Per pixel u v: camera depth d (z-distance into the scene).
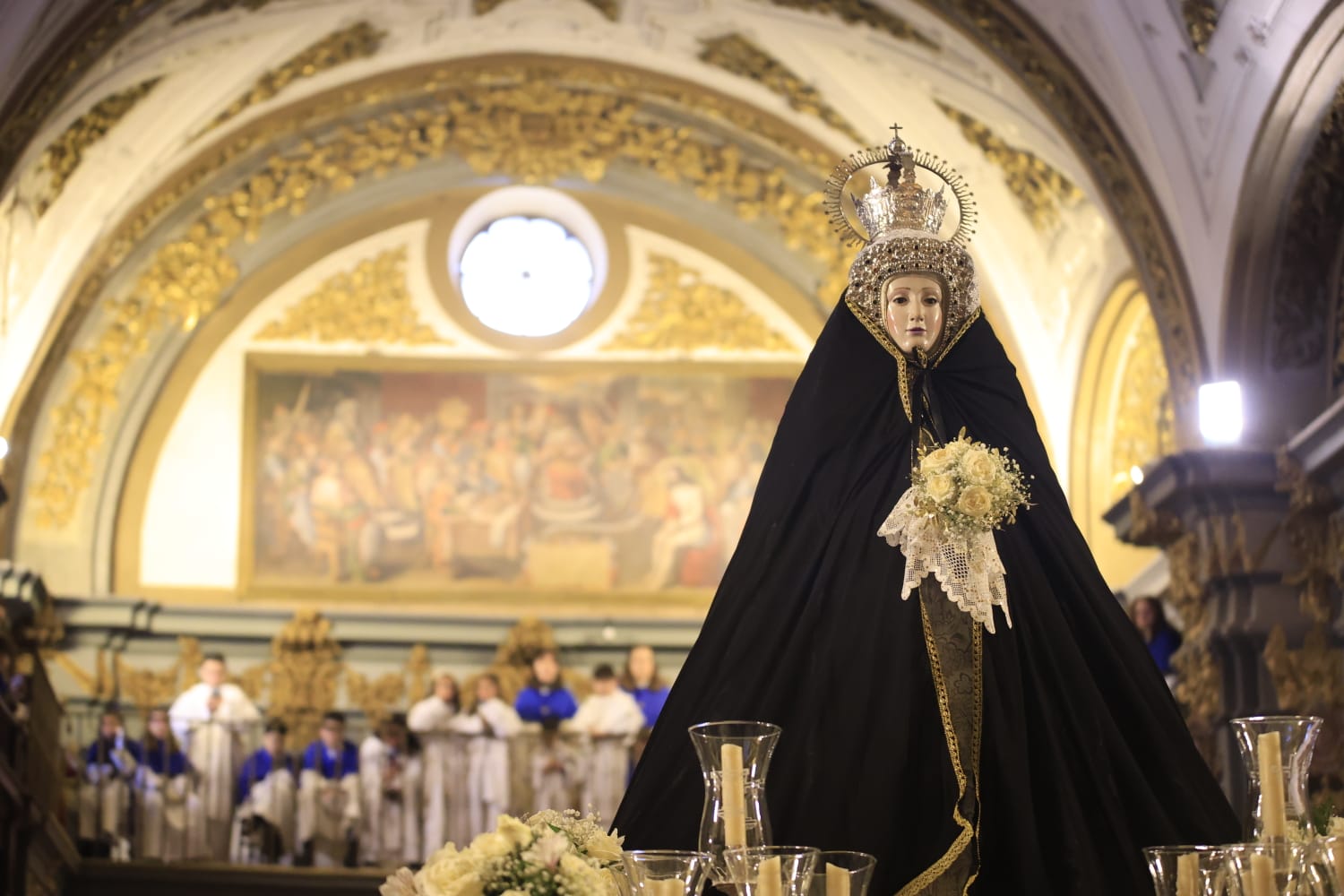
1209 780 4.54
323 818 16.06
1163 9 13.25
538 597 18.95
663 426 19.55
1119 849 4.31
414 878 4.09
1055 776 4.33
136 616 17.83
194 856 15.86
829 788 4.33
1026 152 16.42
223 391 19.06
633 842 4.47
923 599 4.49
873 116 17.45
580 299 19.91
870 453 4.75
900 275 4.88
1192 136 13.77
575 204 19.92
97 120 16.17
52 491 18.31
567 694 17.72
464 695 18.08
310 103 18.16
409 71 18.14
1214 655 13.77
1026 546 4.65
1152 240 14.48
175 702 17.42
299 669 18.06
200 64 16.33
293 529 18.88
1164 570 16.19
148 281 18.77
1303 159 12.96
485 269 19.86
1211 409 13.56
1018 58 14.81
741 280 19.84
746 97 18.38
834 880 3.60
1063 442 17.81
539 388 19.56
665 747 4.55
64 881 15.04
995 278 17.92
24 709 13.09
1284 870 3.81
